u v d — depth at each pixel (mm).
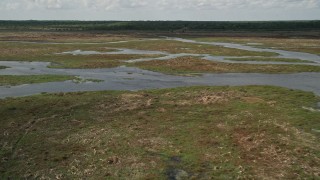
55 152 23766
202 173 20562
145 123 29703
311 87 43125
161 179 19891
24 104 35719
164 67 58906
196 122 29734
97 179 20031
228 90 41000
